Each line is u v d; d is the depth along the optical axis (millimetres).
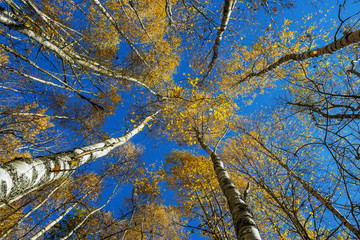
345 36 3561
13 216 4988
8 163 1723
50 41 3061
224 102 6645
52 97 6977
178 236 7410
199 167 7156
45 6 5301
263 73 8031
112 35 8023
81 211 5305
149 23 8305
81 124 7770
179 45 7891
